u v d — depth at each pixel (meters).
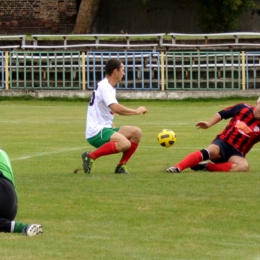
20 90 68.25
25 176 24.33
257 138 24.70
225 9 90.75
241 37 83.94
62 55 71.88
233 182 22.33
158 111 57.00
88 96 67.56
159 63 68.19
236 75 71.31
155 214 18.09
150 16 96.19
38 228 15.80
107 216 17.92
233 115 24.89
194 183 22.25
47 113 55.41
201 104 63.47
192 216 17.86
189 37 84.00
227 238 15.78
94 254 14.26
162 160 29.45
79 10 92.75
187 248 14.88
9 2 95.19
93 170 26.34
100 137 24.38
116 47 77.56
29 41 81.62
